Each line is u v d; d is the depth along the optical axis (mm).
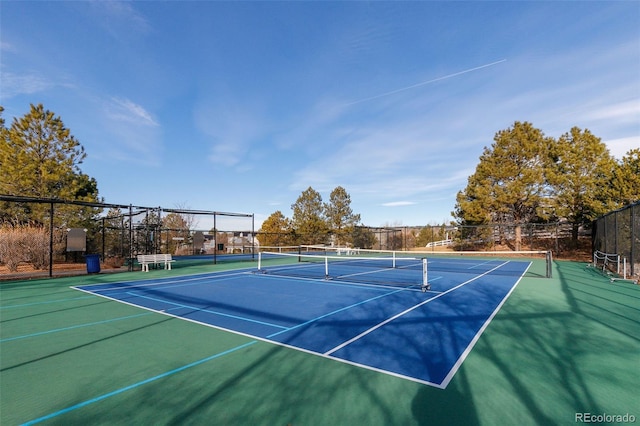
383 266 20188
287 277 14484
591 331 6020
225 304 8594
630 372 4188
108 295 10016
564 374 4129
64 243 20016
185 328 6328
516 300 9008
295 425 3023
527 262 23125
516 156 27594
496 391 3674
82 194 22766
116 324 6637
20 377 4125
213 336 5809
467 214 28984
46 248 17141
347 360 4633
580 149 25328
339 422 3066
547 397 3537
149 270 17547
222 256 30703
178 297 9633
